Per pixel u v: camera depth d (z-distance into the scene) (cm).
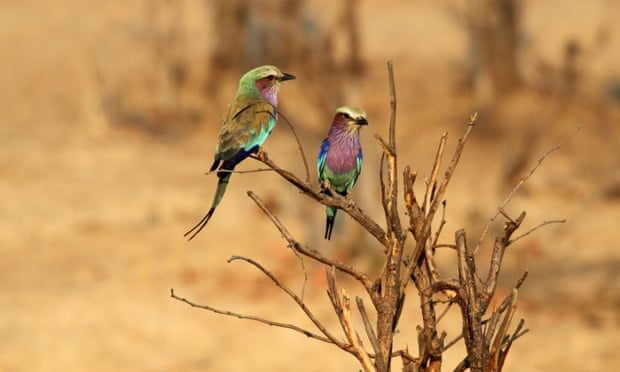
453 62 5306
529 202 3634
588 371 2222
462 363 815
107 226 3338
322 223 2966
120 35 5950
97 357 2316
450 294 843
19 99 4944
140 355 2344
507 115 4469
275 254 3005
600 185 3775
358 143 1167
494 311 832
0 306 2608
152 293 2739
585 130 4384
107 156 4203
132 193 3741
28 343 2370
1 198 3584
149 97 4947
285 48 3391
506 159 4091
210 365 2289
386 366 805
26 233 3241
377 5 6831
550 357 2294
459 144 822
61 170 3981
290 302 2650
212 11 5069
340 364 2302
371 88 4969
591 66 5091
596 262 2928
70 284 2811
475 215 3272
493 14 4753
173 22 5300
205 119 4756
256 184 3872
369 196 2894
